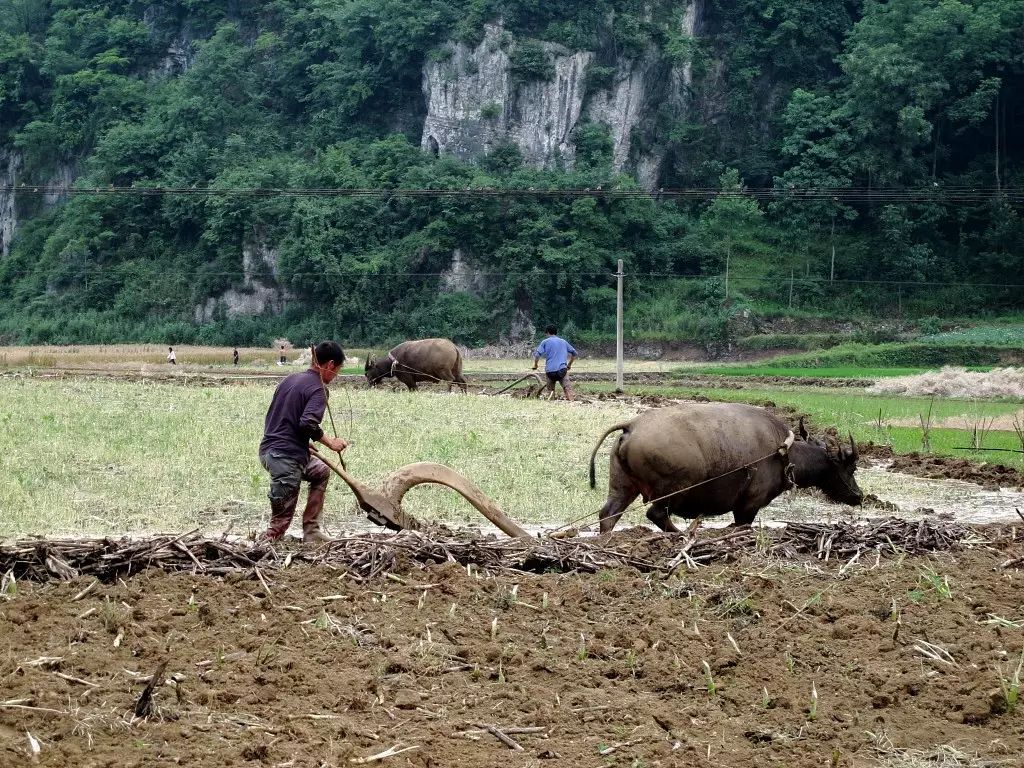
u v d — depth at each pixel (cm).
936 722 733
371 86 10181
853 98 9612
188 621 837
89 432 1923
